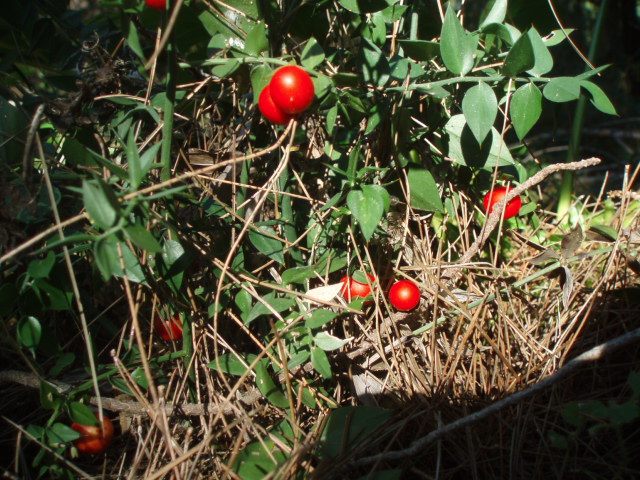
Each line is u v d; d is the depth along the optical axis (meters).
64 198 0.20
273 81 0.16
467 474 0.18
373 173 0.21
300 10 0.20
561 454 0.19
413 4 0.22
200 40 0.20
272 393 0.18
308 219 0.23
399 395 0.20
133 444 0.20
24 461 0.18
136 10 0.18
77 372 0.22
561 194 0.32
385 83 0.20
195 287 0.22
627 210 0.26
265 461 0.18
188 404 0.20
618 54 0.64
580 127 0.31
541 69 0.19
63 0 0.26
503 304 0.23
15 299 0.18
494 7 0.20
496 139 0.21
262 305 0.19
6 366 0.22
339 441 0.17
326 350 0.20
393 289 0.21
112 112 0.21
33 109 0.22
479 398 0.21
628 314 0.22
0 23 0.24
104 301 0.24
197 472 0.18
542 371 0.21
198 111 0.21
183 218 0.20
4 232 0.17
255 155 0.17
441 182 0.24
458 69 0.19
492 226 0.21
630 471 0.16
